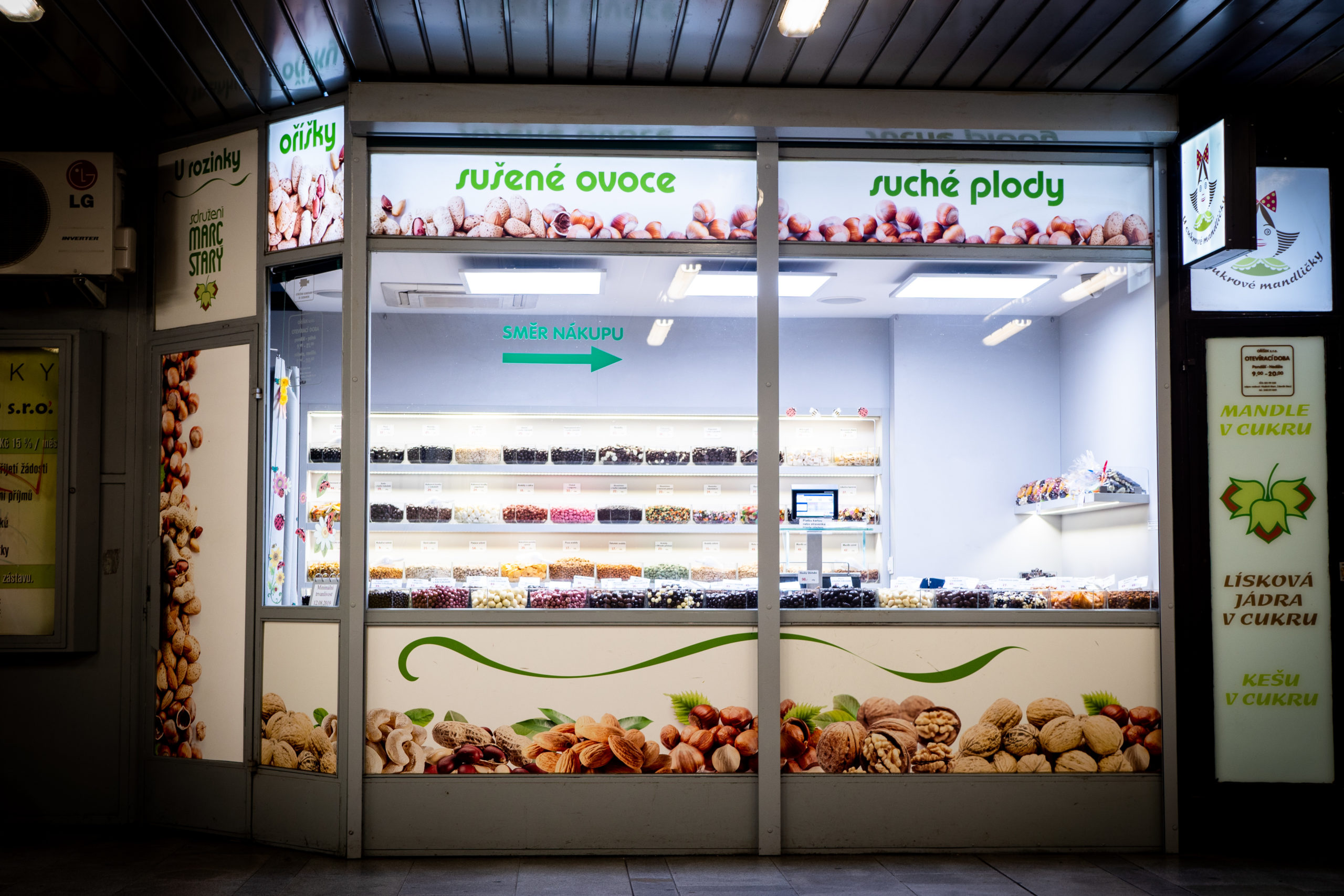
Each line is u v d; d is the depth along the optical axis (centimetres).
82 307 540
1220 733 484
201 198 525
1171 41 436
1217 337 495
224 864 452
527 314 541
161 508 525
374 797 462
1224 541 489
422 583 489
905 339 607
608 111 471
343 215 477
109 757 525
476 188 482
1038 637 482
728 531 559
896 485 605
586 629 471
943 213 496
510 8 407
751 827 470
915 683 478
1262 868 451
